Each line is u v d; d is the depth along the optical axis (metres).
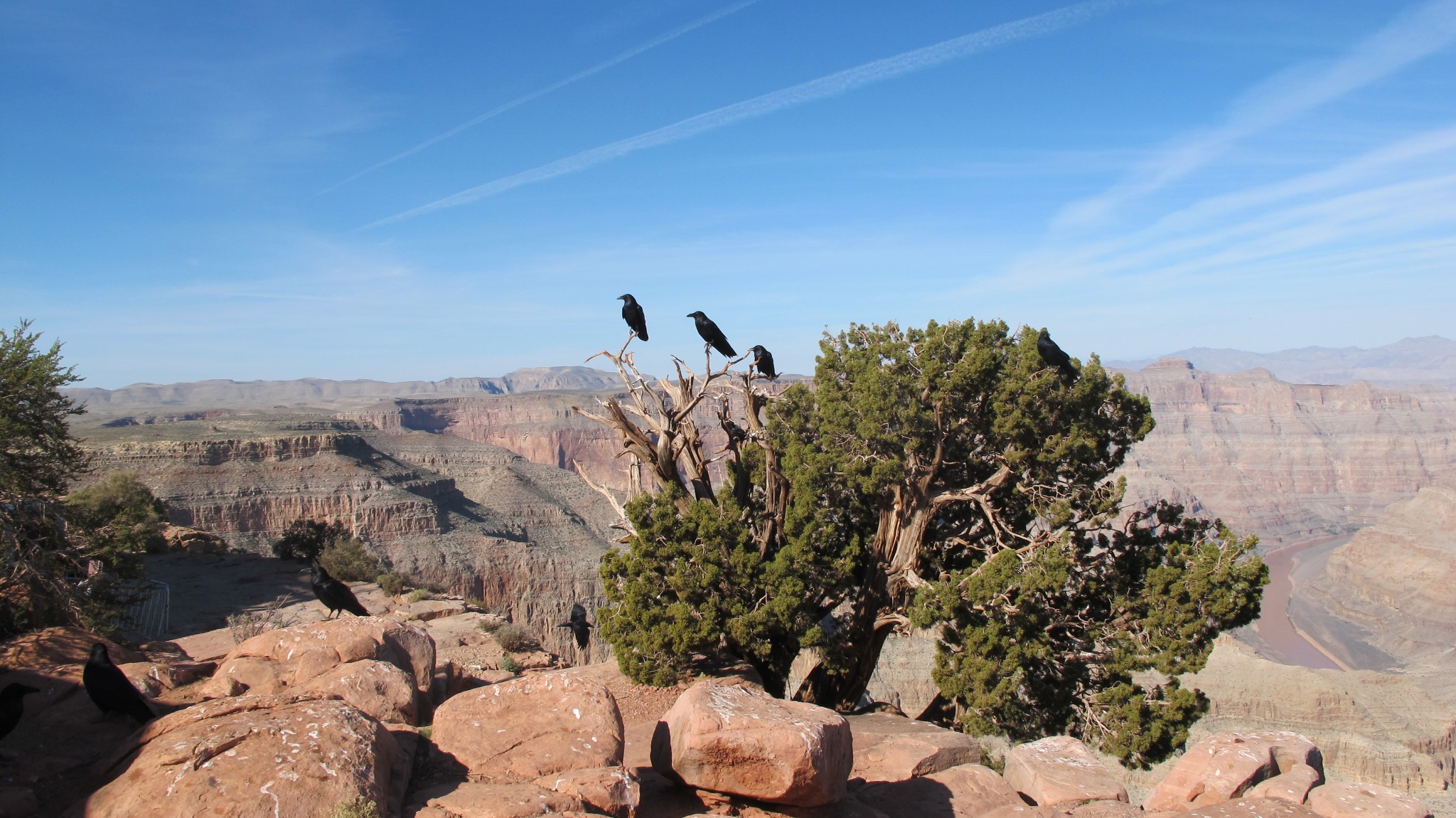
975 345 23.86
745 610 22.25
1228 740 12.79
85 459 30.64
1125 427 25.73
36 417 27.86
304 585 43.62
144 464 122.38
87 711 11.66
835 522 28.42
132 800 8.38
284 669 13.60
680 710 11.96
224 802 8.26
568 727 11.21
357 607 16.53
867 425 23.50
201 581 43.72
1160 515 26.52
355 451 141.12
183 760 8.74
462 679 16.88
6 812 8.77
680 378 25.16
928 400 23.94
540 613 124.38
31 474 27.44
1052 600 25.30
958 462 26.48
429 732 11.94
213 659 15.48
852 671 27.38
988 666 22.28
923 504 25.83
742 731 11.22
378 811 8.67
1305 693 107.94
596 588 129.25
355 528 124.12
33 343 28.17
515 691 11.71
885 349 24.91
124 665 13.76
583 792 9.91
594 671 23.52
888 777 14.07
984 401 24.56
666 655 22.00
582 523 158.62
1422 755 99.81
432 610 35.88
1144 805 12.66
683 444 25.61
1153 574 23.62
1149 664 23.56
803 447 25.28
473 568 123.50
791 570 23.05
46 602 25.84
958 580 23.38
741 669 23.22
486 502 154.75
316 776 8.66
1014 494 26.59
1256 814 10.89
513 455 179.50
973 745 15.00
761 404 28.67
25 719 11.38
